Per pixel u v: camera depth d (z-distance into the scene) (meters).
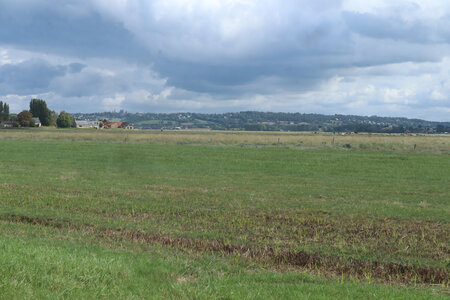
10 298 5.70
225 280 7.34
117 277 6.94
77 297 5.94
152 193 18.33
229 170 28.45
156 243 10.53
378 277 8.77
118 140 57.88
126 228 11.83
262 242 10.73
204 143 53.59
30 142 51.81
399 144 47.66
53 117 197.00
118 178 23.59
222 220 13.14
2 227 11.60
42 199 16.20
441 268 9.12
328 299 6.37
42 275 6.58
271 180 23.88
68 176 24.00
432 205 16.50
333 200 17.41
